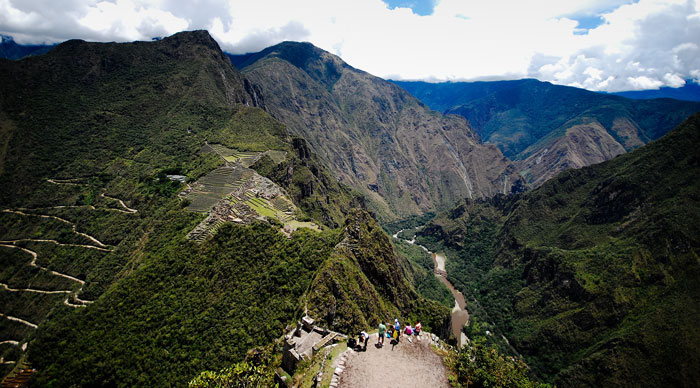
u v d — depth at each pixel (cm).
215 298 7794
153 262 8819
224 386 4262
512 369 3869
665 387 10125
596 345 12212
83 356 6819
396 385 3647
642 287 13012
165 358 6725
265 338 6656
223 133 17962
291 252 8631
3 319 10744
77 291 10631
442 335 8819
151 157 16612
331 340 4594
